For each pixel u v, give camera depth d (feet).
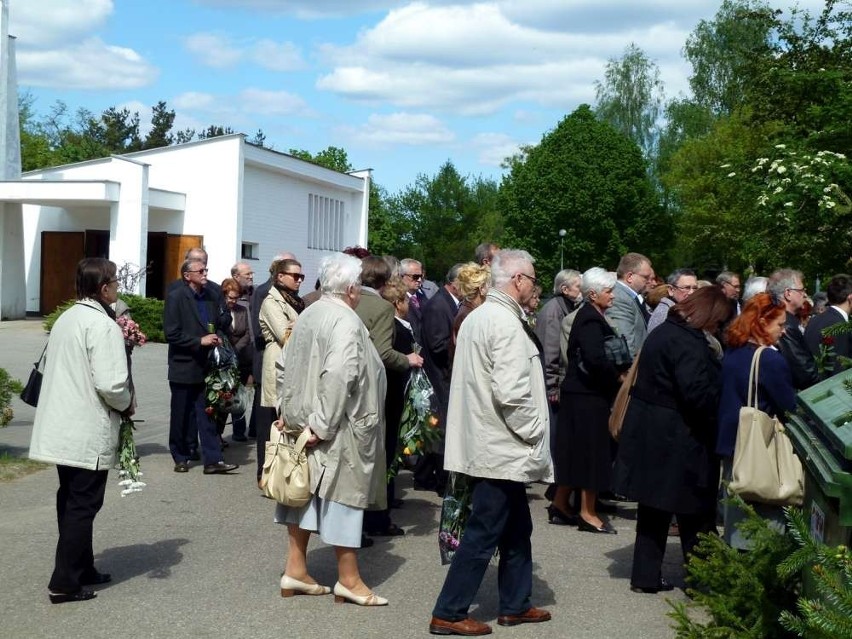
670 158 168.25
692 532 19.34
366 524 23.43
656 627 17.35
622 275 27.71
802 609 9.37
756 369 17.93
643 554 19.38
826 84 61.62
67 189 87.76
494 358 16.33
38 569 20.02
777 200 51.75
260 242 103.04
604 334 24.06
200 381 30.32
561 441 24.66
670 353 18.65
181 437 30.63
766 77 66.49
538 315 27.61
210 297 31.04
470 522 16.71
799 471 16.70
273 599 18.40
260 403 27.84
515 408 16.22
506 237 185.57
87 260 18.62
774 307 18.48
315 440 17.48
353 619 17.38
